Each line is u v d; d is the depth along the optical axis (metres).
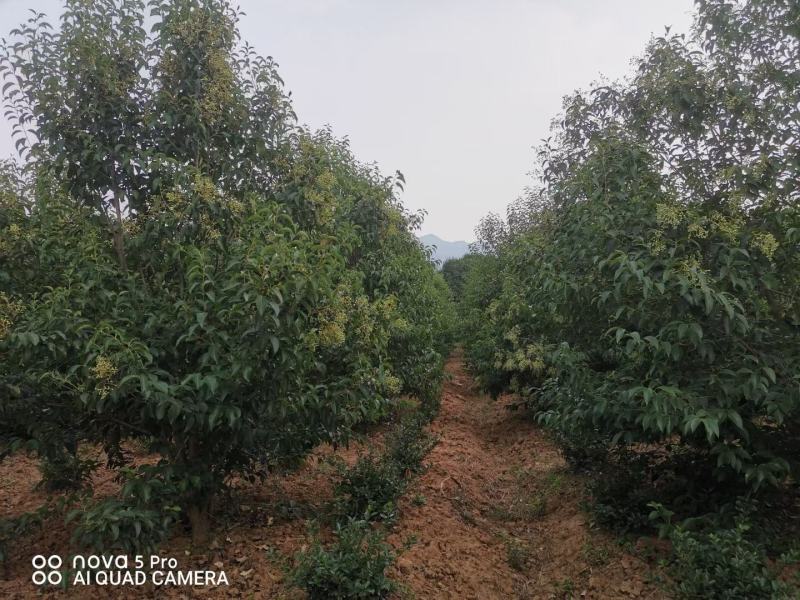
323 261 3.39
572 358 4.26
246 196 4.02
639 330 3.91
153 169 3.69
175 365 3.50
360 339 4.09
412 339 7.21
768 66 4.09
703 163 4.33
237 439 3.68
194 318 3.37
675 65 4.26
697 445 4.04
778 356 3.69
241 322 3.23
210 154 4.09
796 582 3.33
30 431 3.55
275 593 3.52
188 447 3.99
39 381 3.25
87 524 3.15
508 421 9.05
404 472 5.73
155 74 4.04
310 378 4.06
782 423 3.72
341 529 3.84
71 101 3.77
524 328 8.09
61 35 3.79
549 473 6.22
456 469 6.44
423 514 5.00
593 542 4.37
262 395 3.52
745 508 3.61
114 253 3.99
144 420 3.59
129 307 3.59
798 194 3.92
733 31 4.22
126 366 3.12
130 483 3.30
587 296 4.22
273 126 4.34
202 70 4.04
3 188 4.02
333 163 6.88
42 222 3.94
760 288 3.79
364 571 3.32
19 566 3.72
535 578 4.27
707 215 3.88
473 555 4.46
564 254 4.64
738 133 4.18
